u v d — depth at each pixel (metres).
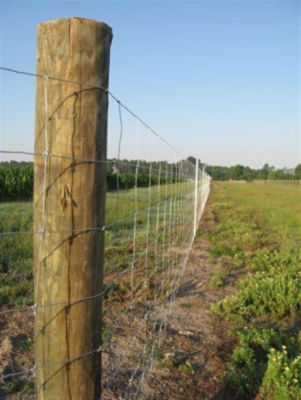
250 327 4.57
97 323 1.67
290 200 25.95
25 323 4.15
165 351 3.86
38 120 1.53
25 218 8.39
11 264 5.80
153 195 14.82
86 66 1.49
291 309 4.98
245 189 45.28
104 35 1.52
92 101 1.51
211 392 3.29
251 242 9.24
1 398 2.92
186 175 8.25
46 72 1.49
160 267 6.41
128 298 5.03
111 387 3.18
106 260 6.46
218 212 17.19
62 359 1.61
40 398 1.66
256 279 6.06
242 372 3.54
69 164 1.51
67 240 1.54
